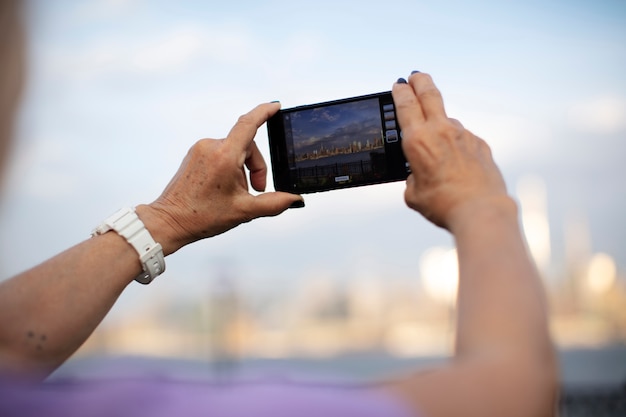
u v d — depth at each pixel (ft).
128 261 3.53
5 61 1.80
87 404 1.50
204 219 3.90
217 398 1.53
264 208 4.02
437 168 2.61
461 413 1.61
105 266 3.42
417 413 1.56
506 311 1.88
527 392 1.69
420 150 2.68
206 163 3.94
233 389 1.59
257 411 1.48
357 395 1.57
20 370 1.69
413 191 2.74
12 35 1.82
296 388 1.58
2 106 1.80
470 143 2.72
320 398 1.53
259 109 4.13
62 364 3.16
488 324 1.86
